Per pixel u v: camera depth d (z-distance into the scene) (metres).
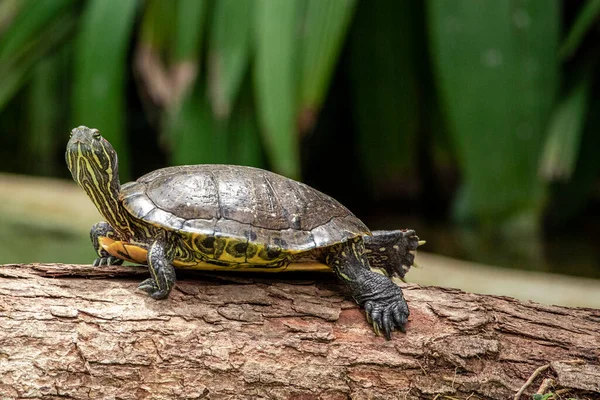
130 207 3.47
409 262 4.08
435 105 10.94
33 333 3.08
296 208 3.62
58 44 10.42
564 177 9.86
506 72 8.48
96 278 3.47
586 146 10.28
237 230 3.41
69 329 3.13
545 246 9.46
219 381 3.19
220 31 8.45
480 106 8.56
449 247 9.35
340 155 13.10
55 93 12.66
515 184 8.70
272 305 3.47
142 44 8.79
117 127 9.21
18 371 2.99
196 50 8.58
